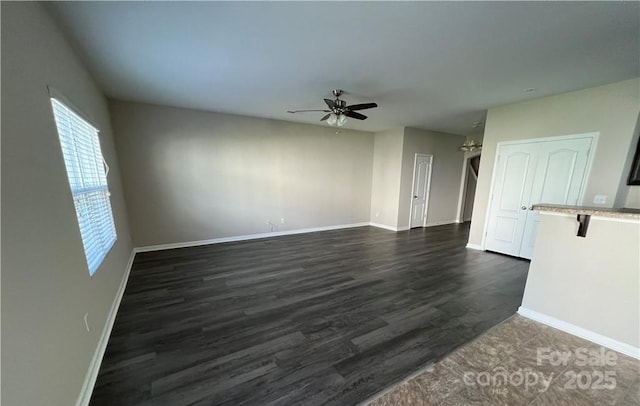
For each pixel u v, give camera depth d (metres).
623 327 2.05
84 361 1.64
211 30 2.04
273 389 1.66
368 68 2.77
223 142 4.91
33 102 1.37
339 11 1.79
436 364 1.91
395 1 1.69
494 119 4.39
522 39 2.15
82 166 2.22
